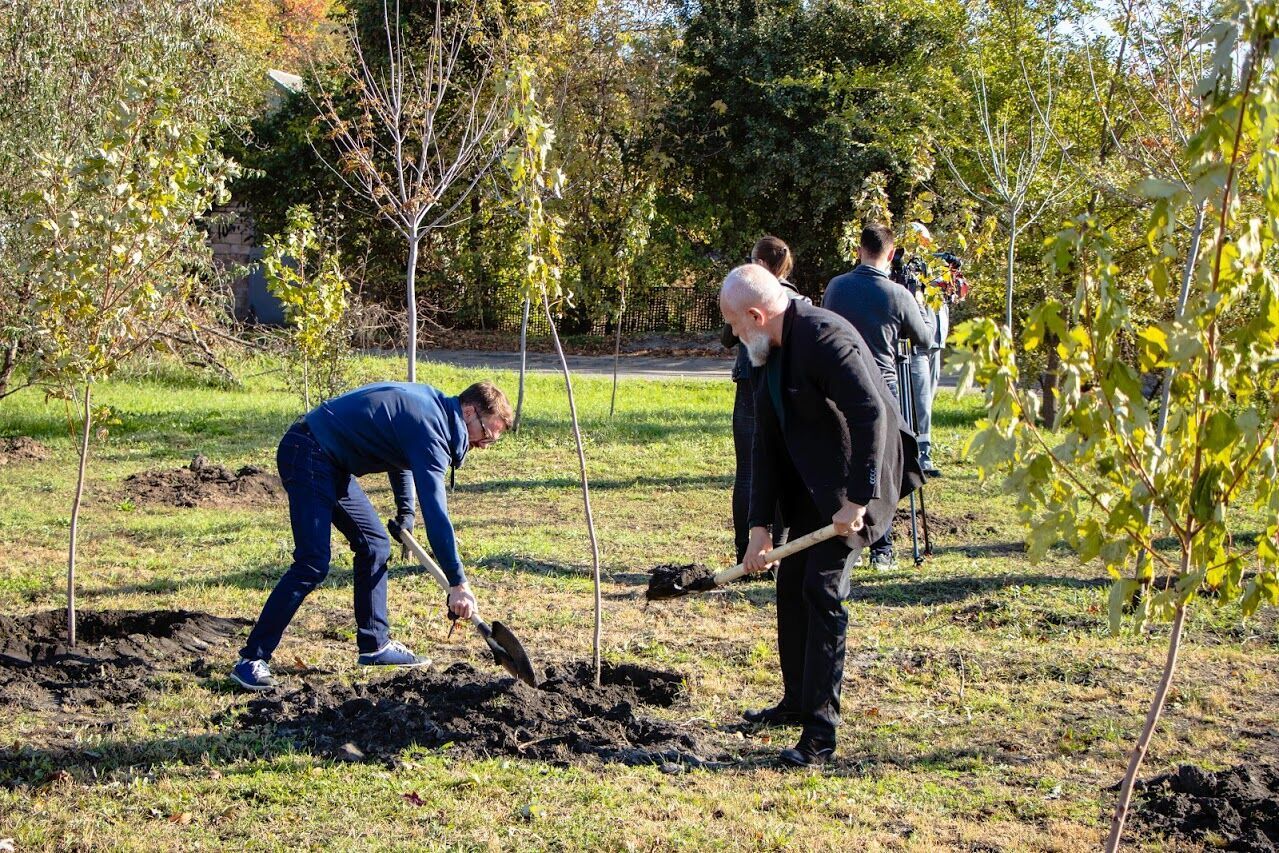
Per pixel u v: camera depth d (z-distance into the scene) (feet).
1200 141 9.39
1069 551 29.14
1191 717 17.54
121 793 14.38
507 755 15.71
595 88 89.10
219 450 45.14
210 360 61.52
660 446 46.83
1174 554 28.14
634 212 55.42
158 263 20.80
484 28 51.90
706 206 100.73
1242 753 16.05
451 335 102.63
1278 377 10.09
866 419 14.57
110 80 44.32
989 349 9.57
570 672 19.06
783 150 92.38
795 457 15.44
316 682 18.60
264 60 106.52
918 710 17.95
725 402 64.03
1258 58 9.24
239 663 18.34
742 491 25.86
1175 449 10.02
